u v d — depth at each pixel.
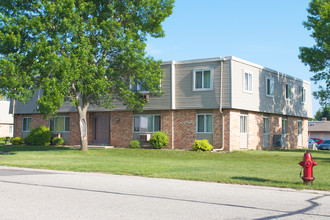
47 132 34.47
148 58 24.97
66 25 21.73
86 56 22.22
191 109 28.25
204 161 20.30
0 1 23.36
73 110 33.75
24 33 22.33
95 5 24.48
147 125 30.14
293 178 12.77
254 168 16.45
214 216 7.08
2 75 20.98
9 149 29.12
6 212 7.25
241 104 27.61
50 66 20.91
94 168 15.60
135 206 7.97
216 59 27.03
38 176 13.23
